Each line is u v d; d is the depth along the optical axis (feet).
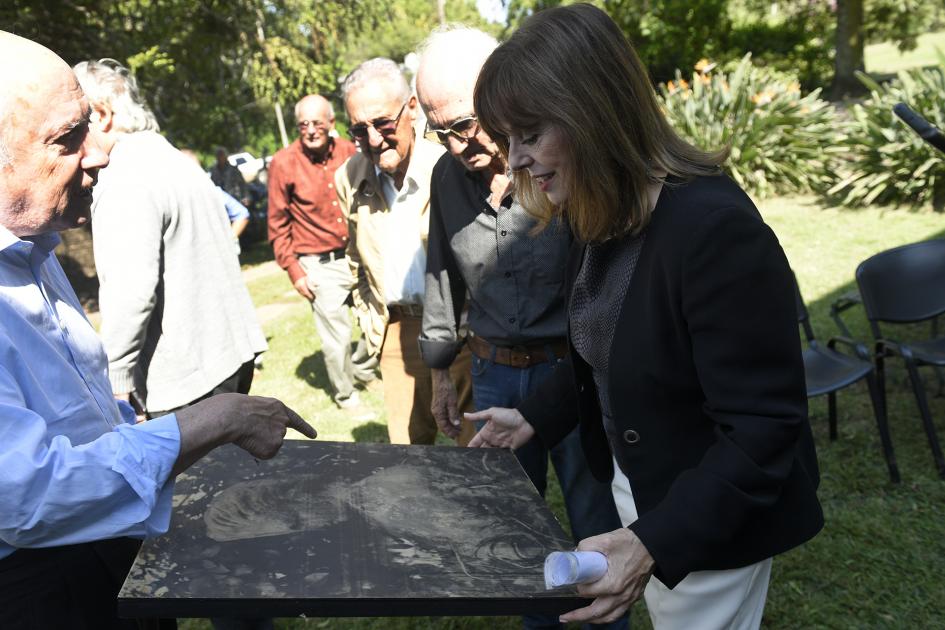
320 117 16.28
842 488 11.53
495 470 5.47
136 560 4.22
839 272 21.95
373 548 4.38
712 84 34.71
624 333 4.71
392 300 9.84
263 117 66.28
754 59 58.13
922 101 27.94
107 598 4.93
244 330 9.28
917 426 13.14
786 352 4.25
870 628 8.77
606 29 4.24
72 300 5.46
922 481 11.51
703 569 4.53
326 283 16.35
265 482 5.19
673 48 56.70
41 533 4.21
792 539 4.70
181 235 8.41
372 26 52.19
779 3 62.64
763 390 4.24
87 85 8.04
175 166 8.52
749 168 32.24
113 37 40.73
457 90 6.86
